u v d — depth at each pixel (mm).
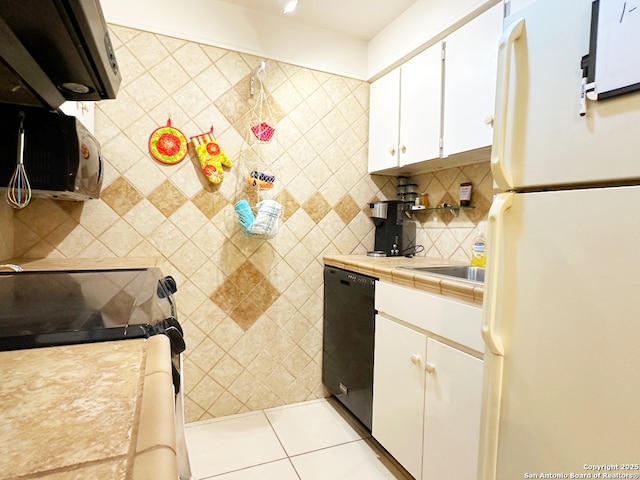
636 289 612
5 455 263
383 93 2061
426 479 1302
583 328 686
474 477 1104
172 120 1714
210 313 1844
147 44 1655
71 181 1101
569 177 710
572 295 705
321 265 2111
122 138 1632
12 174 1028
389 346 1532
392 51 1952
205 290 1825
